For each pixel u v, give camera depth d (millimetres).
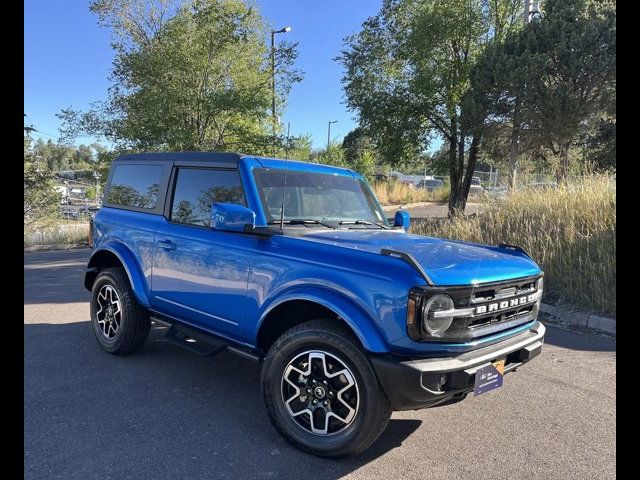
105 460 3227
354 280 3174
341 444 3178
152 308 4773
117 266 5406
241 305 3820
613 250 7414
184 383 4559
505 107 15016
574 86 13516
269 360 3455
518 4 17312
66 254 15227
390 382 2965
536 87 13570
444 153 19000
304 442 3314
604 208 8938
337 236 3744
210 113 15242
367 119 18531
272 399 3445
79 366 4934
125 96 15602
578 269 7609
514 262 3693
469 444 3598
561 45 13281
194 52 15039
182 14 15148
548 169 18141
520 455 3455
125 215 5188
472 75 15633
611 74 12883
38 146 20125
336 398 3238
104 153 16438
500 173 20516
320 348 3266
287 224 3988
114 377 4664
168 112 14766
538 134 14734
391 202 30359
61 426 3680
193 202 4484
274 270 3584
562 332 6582
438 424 3912
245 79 16141
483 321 3289
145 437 3541
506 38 15633
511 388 4684
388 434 3725
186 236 4348
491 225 9938
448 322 3033
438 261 3270
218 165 4312
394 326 3004
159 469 3139
